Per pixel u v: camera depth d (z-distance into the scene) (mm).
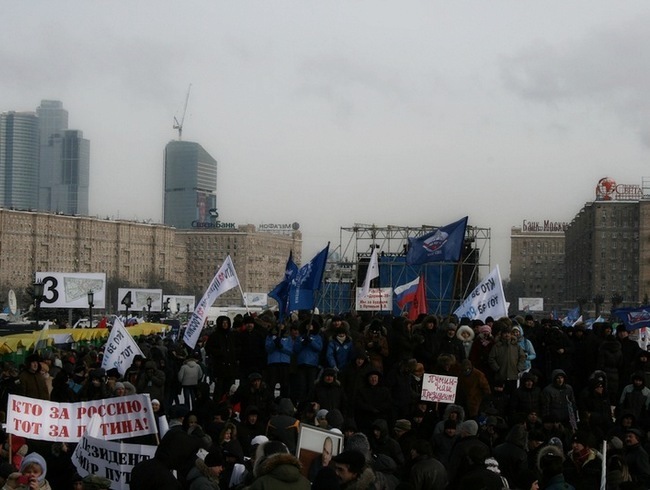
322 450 16562
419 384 25656
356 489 14492
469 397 25312
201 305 32938
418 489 16953
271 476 13172
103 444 16641
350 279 76188
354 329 32125
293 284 34500
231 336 29562
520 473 16328
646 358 27766
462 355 28141
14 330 61406
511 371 27516
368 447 17125
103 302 83750
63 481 18609
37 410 17672
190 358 31984
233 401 24297
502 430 22297
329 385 24406
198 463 15766
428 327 28344
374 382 24141
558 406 24969
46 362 24953
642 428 24047
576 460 18422
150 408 17547
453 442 20359
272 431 20281
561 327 32594
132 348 31672
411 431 21156
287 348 28734
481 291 34469
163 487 14141
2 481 16203
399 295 50094
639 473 19859
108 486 16141
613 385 28516
